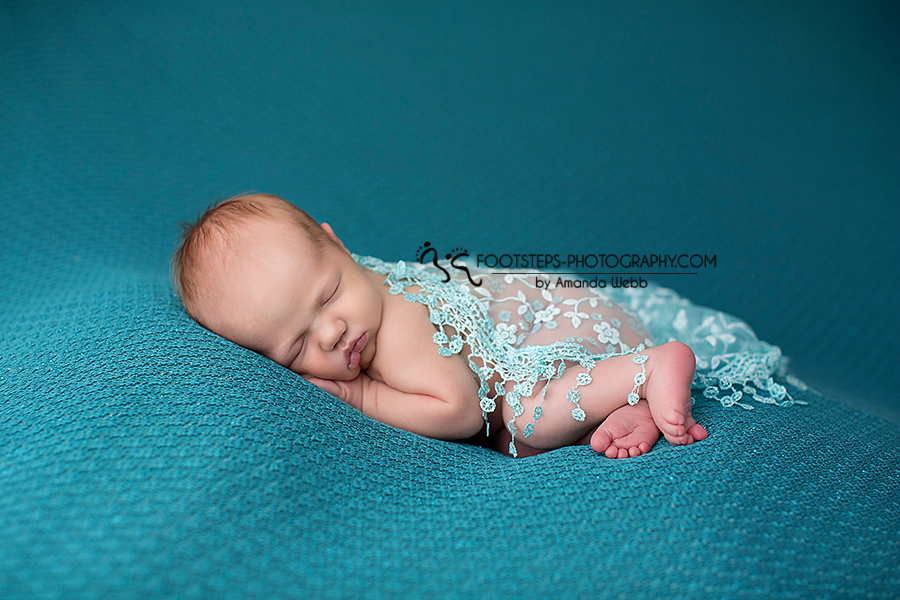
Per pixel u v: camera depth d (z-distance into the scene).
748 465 1.24
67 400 1.20
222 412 1.19
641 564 1.04
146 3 3.78
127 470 1.06
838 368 2.11
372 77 3.50
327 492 1.16
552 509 1.15
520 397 1.50
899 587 1.06
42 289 1.90
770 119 3.32
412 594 0.98
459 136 3.18
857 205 2.83
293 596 0.95
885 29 3.97
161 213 2.53
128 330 1.38
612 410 1.44
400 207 2.75
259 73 3.44
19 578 0.91
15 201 2.42
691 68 3.66
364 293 1.46
